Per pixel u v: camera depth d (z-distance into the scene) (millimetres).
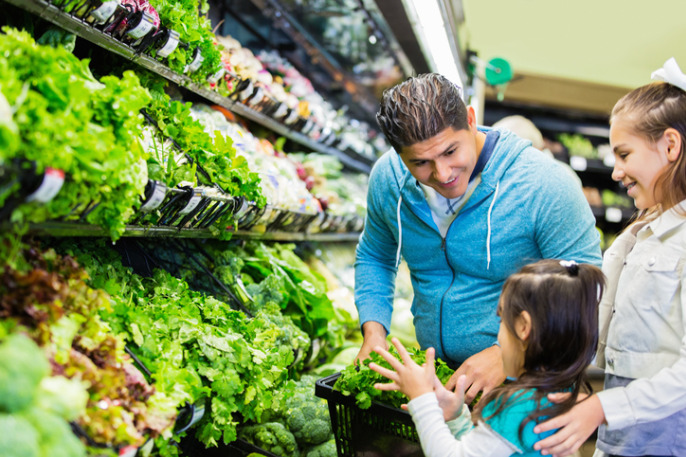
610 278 1698
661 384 1268
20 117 953
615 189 7445
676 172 1407
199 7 2992
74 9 1329
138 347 1362
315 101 3873
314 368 2684
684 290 1369
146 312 1530
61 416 934
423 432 1266
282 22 3785
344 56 4352
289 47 4152
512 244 1707
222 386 1489
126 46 1605
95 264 1539
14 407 859
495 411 1223
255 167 2545
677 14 6094
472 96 4547
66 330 1082
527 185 1671
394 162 1859
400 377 1336
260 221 2373
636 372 1491
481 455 1203
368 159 4855
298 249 3588
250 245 2723
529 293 1246
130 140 1187
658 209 1553
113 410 1057
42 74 1078
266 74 3082
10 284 995
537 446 1197
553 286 1234
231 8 3484
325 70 4551
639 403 1258
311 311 2584
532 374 1239
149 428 1140
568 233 1653
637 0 6055
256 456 1757
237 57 2891
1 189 907
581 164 6898
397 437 1554
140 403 1165
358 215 3910
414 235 1843
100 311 1305
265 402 1623
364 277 2045
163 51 1748
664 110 1384
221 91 2385
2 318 982
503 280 1771
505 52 6680
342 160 4566
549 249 1680
